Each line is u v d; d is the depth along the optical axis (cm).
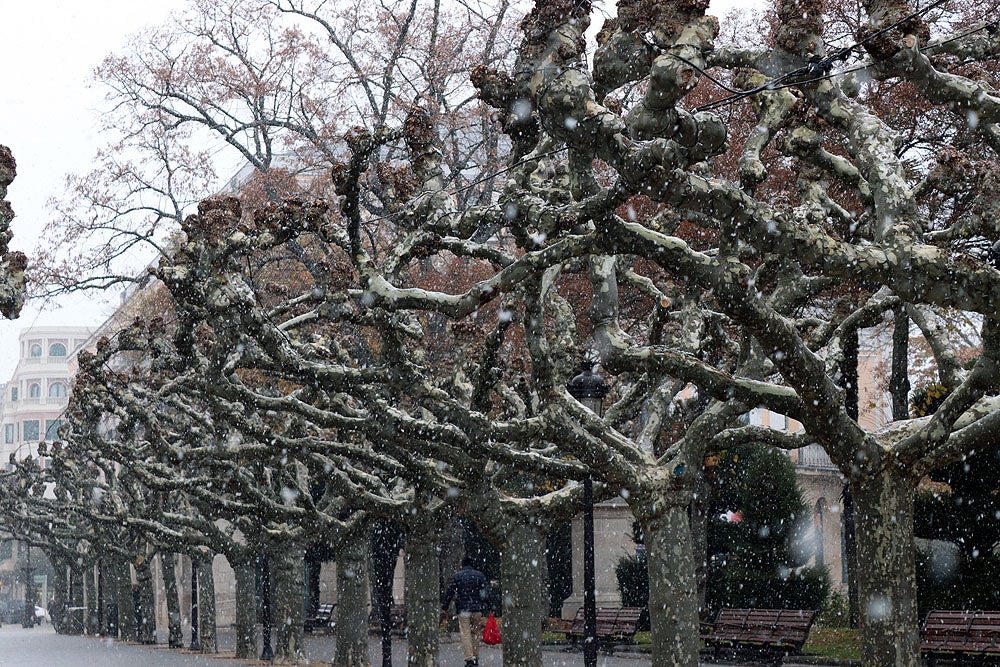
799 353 1188
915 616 1279
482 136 3406
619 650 2750
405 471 1820
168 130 3594
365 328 3009
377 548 3030
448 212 1414
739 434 1456
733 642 2322
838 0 2292
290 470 2498
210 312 1563
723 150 1015
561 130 1046
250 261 3219
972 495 2361
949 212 2208
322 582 5500
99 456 3172
